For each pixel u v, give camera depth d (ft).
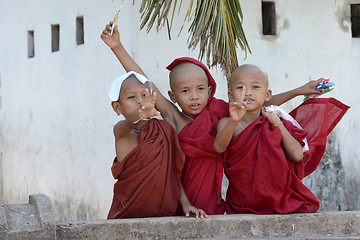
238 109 17.19
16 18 49.49
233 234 16.89
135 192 17.62
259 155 18.30
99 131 38.01
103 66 37.47
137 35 33.24
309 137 20.35
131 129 17.52
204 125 19.13
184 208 17.66
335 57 37.88
